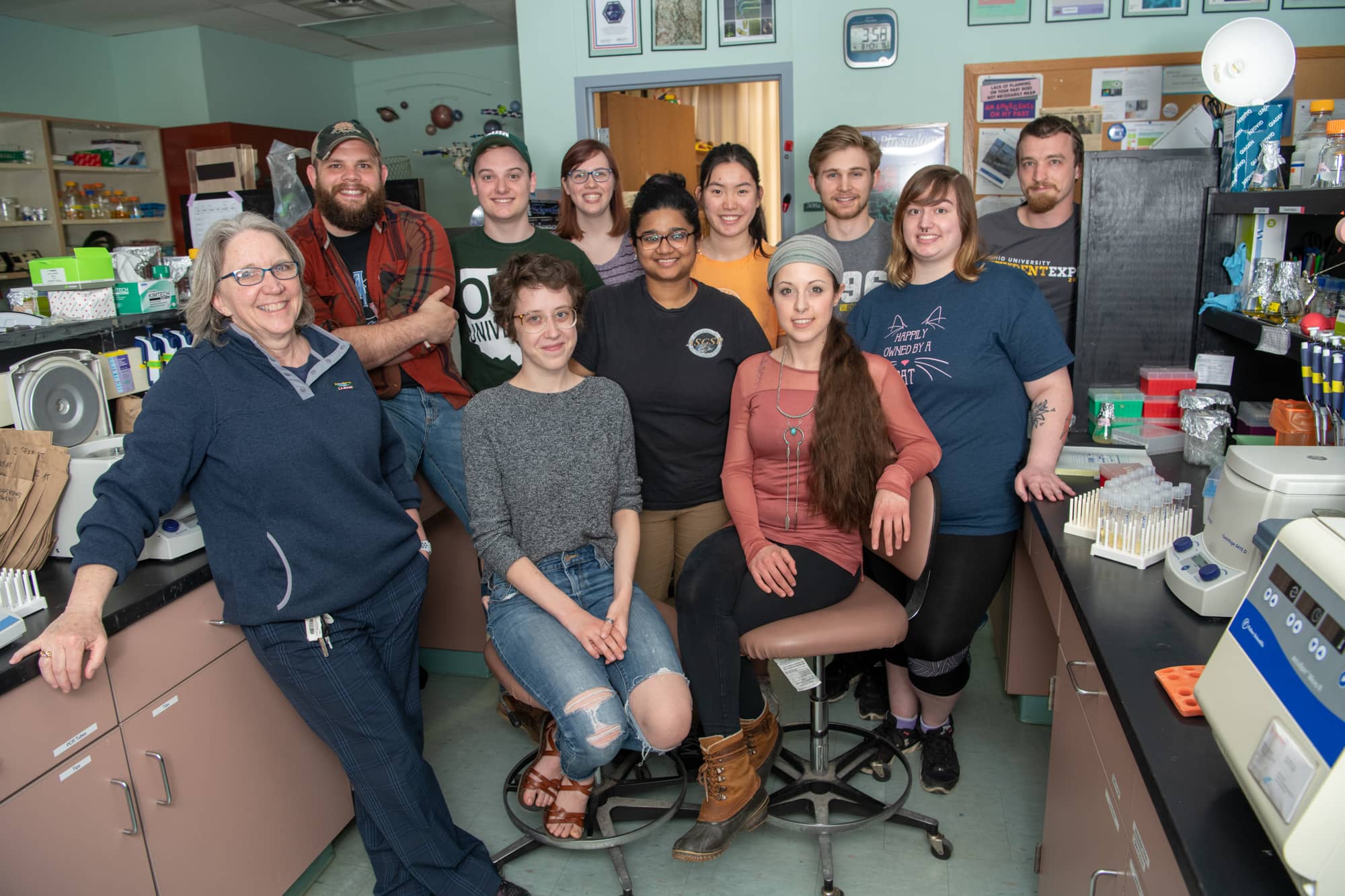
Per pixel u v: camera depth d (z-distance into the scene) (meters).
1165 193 2.39
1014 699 2.69
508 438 1.90
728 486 1.99
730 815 1.75
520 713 2.43
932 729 2.30
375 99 8.50
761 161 6.43
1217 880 0.85
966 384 2.10
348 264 2.23
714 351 2.14
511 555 1.84
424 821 1.80
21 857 1.32
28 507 1.64
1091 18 3.79
